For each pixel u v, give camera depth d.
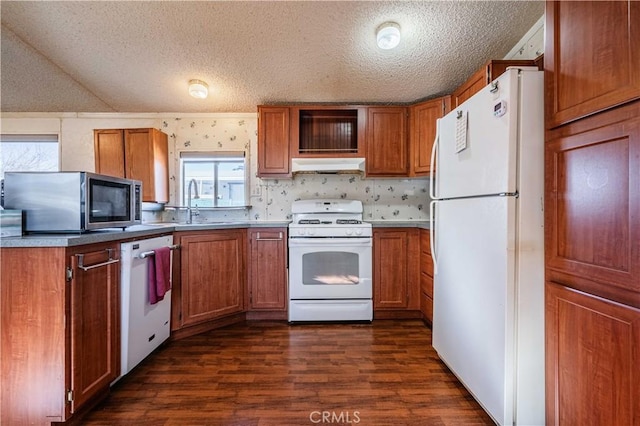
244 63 2.40
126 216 1.83
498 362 1.28
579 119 1.05
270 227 2.69
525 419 1.25
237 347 2.16
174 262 2.24
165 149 3.10
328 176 3.23
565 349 1.11
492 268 1.33
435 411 1.46
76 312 1.33
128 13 1.91
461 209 1.60
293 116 2.88
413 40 2.14
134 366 1.76
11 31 2.04
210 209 3.17
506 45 2.18
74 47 2.21
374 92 2.78
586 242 1.02
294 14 1.92
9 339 1.27
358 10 1.89
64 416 1.28
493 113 1.31
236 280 2.61
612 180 0.93
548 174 1.20
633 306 0.87
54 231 1.47
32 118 3.13
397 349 2.12
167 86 2.70
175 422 1.39
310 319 2.62
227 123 3.20
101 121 3.17
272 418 1.41
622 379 0.90
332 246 2.62
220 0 1.82
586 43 1.01
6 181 1.47
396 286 2.71
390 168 2.88
